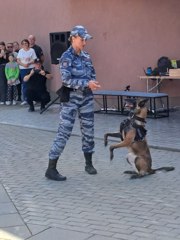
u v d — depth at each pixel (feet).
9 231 17.52
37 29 52.70
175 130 35.14
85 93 23.77
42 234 17.11
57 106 49.65
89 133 24.59
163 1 44.78
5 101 53.42
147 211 19.10
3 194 22.06
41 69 46.78
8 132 37.86
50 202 20.74
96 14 46.03
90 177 24.36
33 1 52.54
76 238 16.61
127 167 25.99
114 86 46.11
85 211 19.42
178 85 45.24
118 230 17.21
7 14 56.95
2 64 53.42
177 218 18.21
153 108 42.63
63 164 27.09
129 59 45.62
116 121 39.86
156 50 45.24
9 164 27.81
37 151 30.94
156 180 23.30
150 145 30.40
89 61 23.73
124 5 45.19
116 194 21.44
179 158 27.61
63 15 48.62
